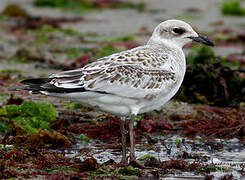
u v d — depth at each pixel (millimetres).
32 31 29781
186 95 17516
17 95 17016
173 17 34500
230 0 39281
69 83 10977
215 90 17531
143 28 30672
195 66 17781
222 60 22234
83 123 14820
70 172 10883
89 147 13102
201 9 37156
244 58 24141
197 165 11656
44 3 37781
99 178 10688
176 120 15562
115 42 26078
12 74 19750
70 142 13062
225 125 14938
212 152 13180
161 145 13609
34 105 14516
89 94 11078
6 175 10469
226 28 31203
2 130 13750
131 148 11602
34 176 10547
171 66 11828
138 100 11453
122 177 10820
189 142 13969
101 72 11125
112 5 38438
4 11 33281
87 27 31359
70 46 25844
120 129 12992
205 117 15742
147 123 14672
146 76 11398
